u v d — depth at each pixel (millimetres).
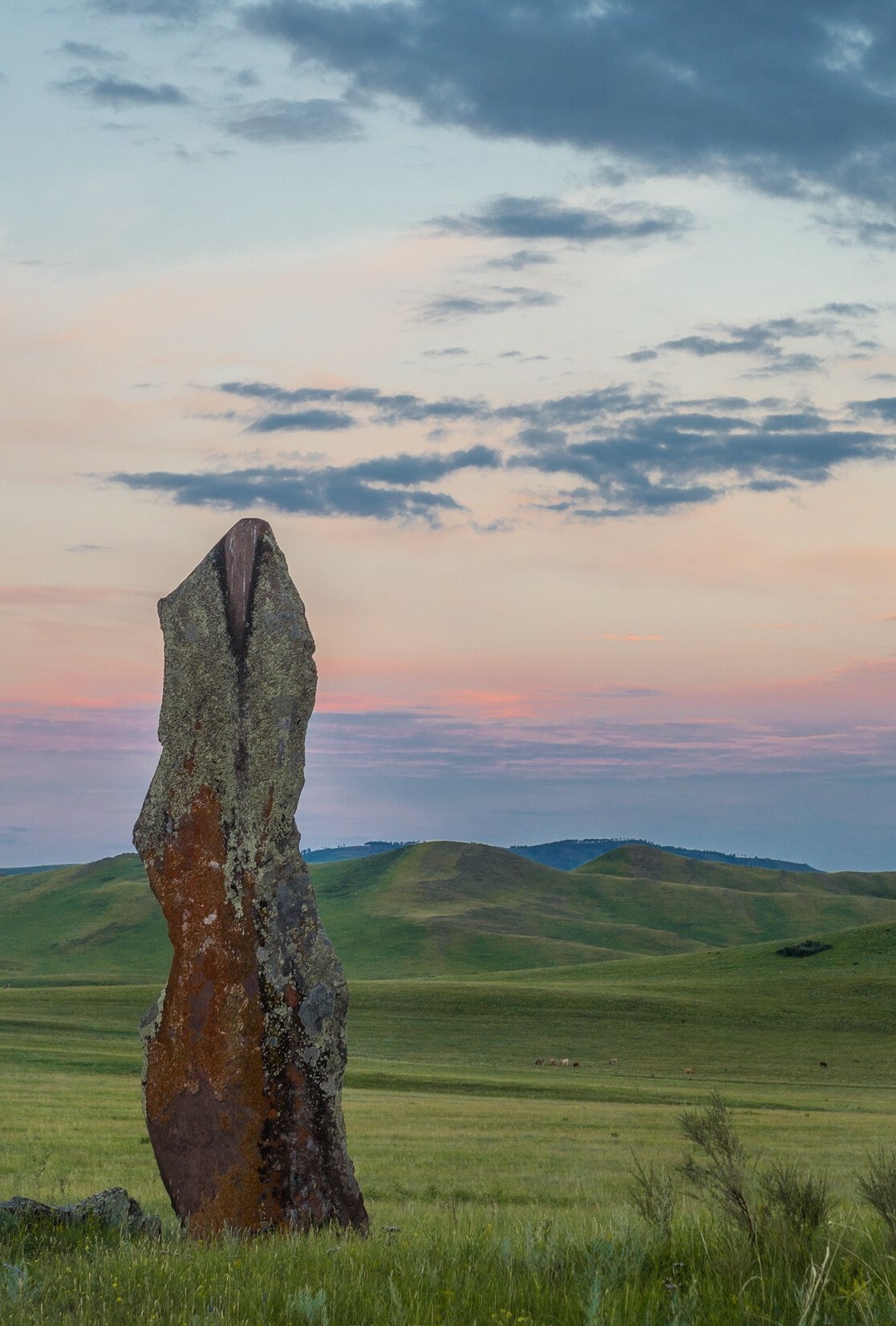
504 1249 6422
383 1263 6457
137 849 11062
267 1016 10195
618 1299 5262
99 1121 35594
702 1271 5863
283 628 11195
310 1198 9844
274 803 10805
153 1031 10422
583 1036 99562
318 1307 5297
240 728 11023
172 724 11258
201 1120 10062
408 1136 37281
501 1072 80375
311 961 10414
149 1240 8422
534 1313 5293
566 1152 32969
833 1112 56719
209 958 10414
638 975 141750
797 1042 97375
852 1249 5848
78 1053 69188
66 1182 20891
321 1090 10133
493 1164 29406
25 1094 45688
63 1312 5777
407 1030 100125
